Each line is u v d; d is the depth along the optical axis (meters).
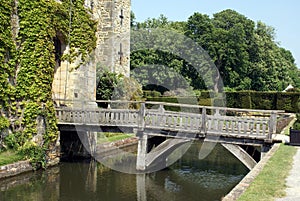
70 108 15.50
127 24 24.58
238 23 39.91
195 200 11.52
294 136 12.14
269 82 46.44
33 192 11.56
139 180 13.81
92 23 18.14
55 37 16.72
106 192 12.06
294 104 33.03
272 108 33.84
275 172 8.33
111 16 22.83
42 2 14.38
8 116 13.63
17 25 13.91
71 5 16.61
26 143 13.96
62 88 17.02
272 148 11.52
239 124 12.98
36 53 14.23
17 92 13.98
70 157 17.31
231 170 15.98
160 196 11.84
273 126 12.80
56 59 17.11
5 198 10.77
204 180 14.12
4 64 13.38
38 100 14.36
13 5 13.70
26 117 14.08
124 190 12.39
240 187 7.11
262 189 6.96
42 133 14.56
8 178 12.59
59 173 14.25
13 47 13.70
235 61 40.38
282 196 6.54
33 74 14.23
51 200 10.90
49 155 14.98
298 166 8.95
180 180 14.02
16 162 13.12
